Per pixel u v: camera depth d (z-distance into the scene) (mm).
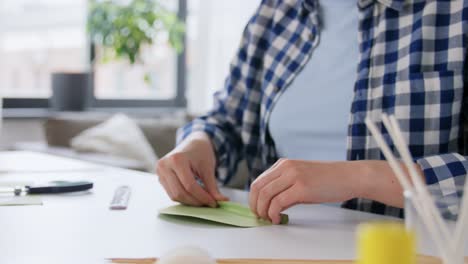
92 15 3629
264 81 1219
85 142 2934
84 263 573
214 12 4230
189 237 685
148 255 603
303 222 789
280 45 1204
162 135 3418
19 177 1148
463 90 987
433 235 406
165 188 901
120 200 889
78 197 936
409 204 417
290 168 782
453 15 997
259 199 783
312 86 1120
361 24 1057
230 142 1205
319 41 1137
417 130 990
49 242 653
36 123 3420
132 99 4027
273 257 596
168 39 3840
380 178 760
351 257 599
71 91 3418
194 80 4297
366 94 1027
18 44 3424
